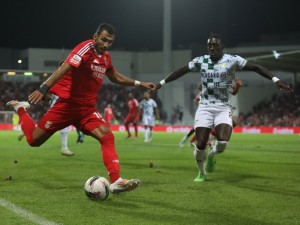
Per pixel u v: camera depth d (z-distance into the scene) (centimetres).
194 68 905
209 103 906
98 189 692
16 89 4906
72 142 2202
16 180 907
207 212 643
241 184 902
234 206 686
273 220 601
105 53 714
